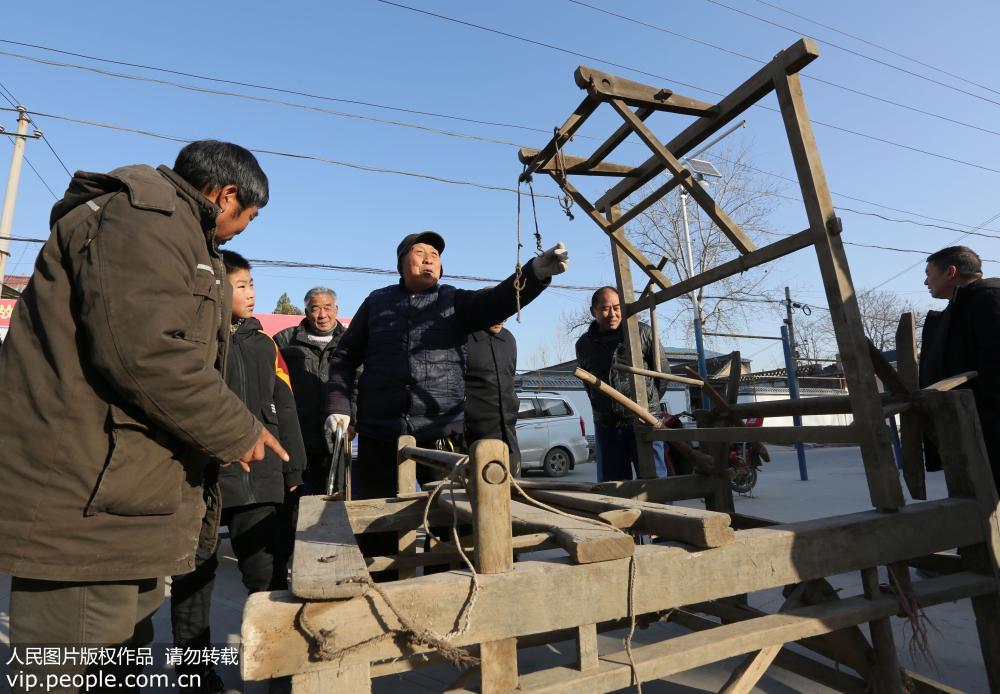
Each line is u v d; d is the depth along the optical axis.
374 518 2.17
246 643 0.99
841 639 1.59
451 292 2.81
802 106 1.80
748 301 20.08
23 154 11.42
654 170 2.43
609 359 3.68
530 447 11.57
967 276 2.54
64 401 1.19
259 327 2.71
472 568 1.17
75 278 1.20
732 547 1.34
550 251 2.38
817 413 1.96
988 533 1.69
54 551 1.16
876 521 1.54
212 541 1.67
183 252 1.29
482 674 1.13
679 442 2.44
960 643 2.31
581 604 1.19
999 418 2.21
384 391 2.67
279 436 2.87
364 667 1.04
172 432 1.22
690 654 1.27
